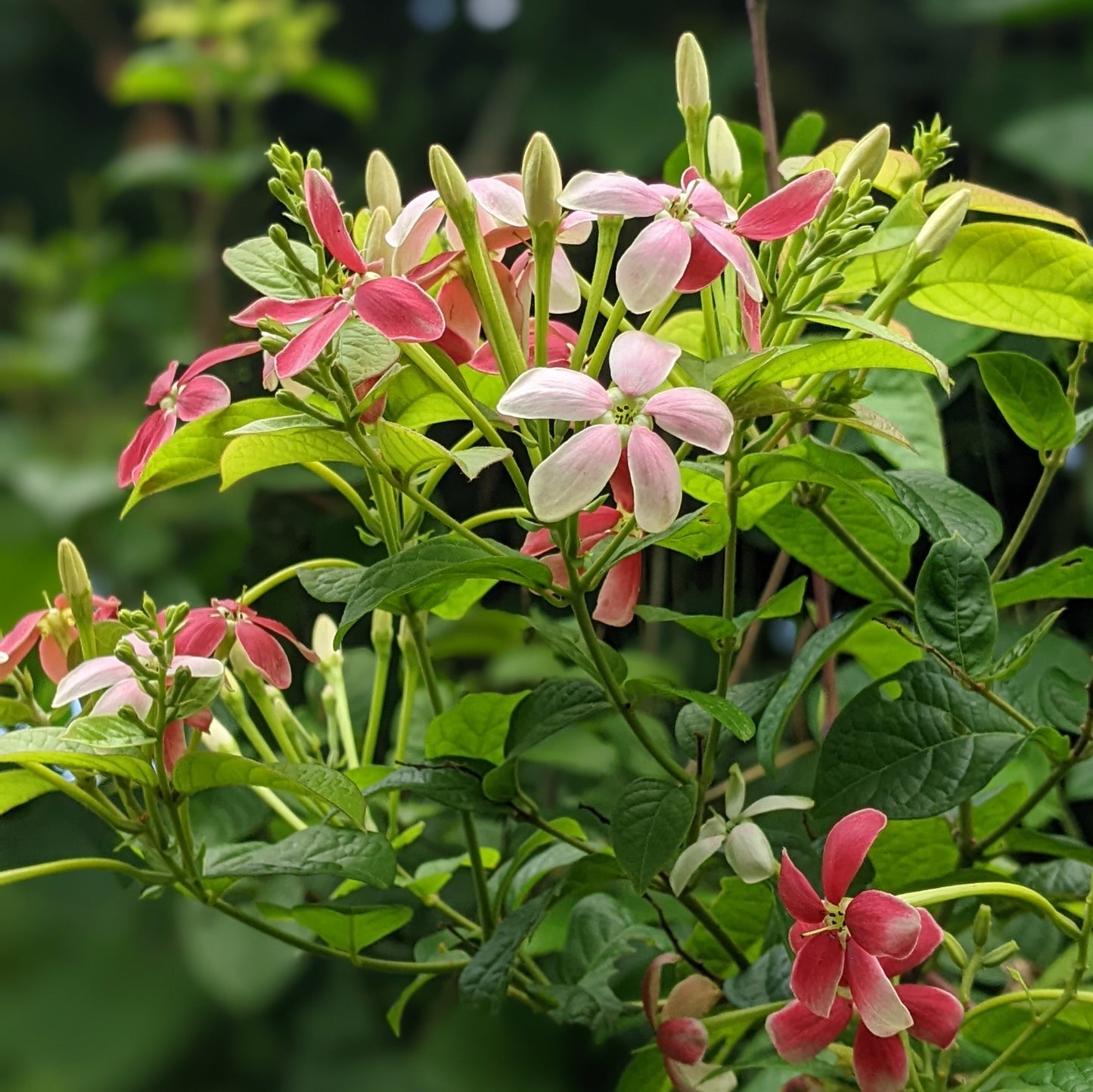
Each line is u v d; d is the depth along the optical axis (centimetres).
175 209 171
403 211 63
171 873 66
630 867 63
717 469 65
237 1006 107
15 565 137
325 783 63
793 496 68
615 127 160
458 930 71
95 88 225
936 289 67
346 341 62
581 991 68
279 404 64
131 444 65
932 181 82
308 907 67
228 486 64
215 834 74
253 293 142
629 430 60
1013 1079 64
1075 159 107
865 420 63
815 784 65
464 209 62
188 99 156
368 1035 114
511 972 69
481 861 70
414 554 62
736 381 62
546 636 65
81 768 64
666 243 61
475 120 183
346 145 186
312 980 114
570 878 66
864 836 61
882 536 69
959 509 67
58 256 185
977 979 70
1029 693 73
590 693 66
